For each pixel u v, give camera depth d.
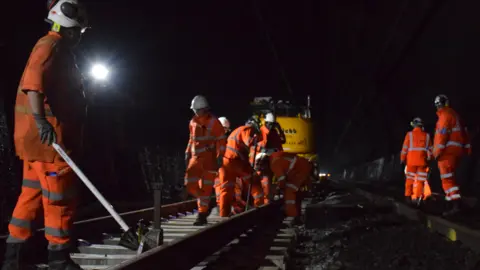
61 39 3.36
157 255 3.45
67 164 3.33
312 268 5.14
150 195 13.88
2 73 9.57
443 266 5.19
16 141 3.34
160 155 16.58
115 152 13.97
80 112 3.48
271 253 5.79
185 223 7.67
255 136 8.11
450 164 8.43
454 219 8.15
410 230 7.83
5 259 3.45
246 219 7.08
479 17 15.04
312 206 12.71
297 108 19.06
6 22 9.82
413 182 10.91
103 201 3.36
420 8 17.94
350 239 7.05
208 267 4.79
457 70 18.84
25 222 3.45
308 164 8.88
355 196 16.70
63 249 3.37
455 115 8.39
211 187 7.18
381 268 5.08
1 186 8.43
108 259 4.53
